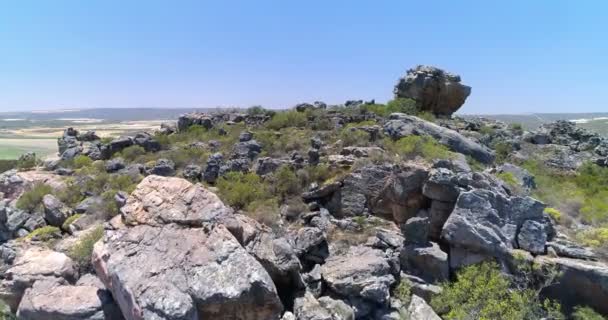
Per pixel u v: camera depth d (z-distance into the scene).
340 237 15.95
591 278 12.25
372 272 13.33
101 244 13.48
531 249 13.77
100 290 13.27
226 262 11.91
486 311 11.90
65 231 18.45
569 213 17.55
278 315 11.97
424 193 15.52
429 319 12.23
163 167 22.66
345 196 17.67
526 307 12.11
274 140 25.27
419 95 33.34
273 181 19.78
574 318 12.38
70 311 12.38
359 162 18.56
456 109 34.69
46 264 14.60
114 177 22.39
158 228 13.31
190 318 10.74
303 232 15.42
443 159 17.08
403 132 22.02
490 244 13.57
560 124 33.19
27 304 12.88
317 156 20.50
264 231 14.78
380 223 16.62
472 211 14.23
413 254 14.20
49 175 24.94
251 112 33.62
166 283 11.41
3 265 16.44
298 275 13.40
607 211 17.31
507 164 20.59
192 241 12.67
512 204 14.52
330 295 13.43
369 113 29.34
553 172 24.06
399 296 13.30
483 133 29.16
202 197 14.20
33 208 20.34
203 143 27.39
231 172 20.83
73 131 34.44
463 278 13.14
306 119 29.22
